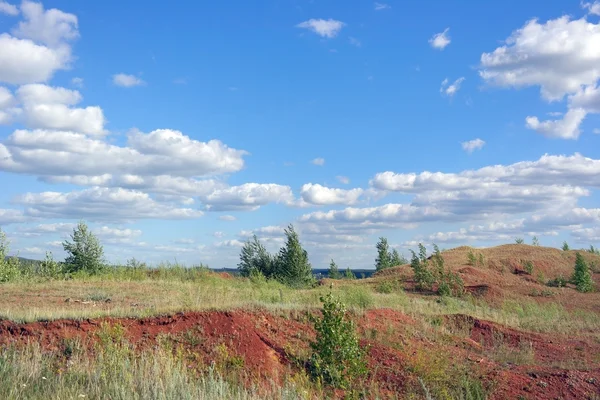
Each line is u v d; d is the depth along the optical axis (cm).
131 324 1167
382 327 1501
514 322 2033
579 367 1384
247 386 1005
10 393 738
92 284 2038
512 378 1203
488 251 4322
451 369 1238
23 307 1413
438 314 1905
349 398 1012
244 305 1417
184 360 1055
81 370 902
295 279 3041
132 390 819
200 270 2631
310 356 1195
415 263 3127
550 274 3800
